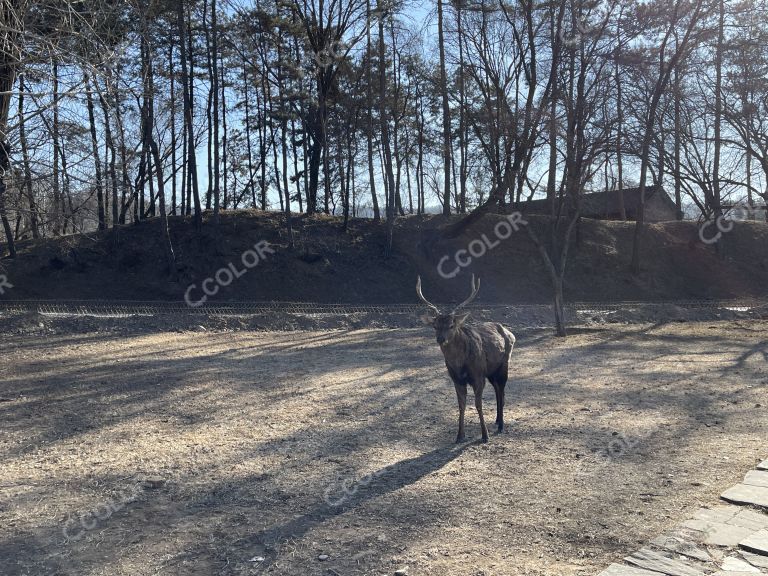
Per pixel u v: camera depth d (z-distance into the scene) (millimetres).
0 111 12109
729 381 13406
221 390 12930
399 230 39156
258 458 8477
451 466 8008
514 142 25766
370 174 40562
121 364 16109
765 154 22734
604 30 22547
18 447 9062
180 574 5309
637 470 7668
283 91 34344
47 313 24844
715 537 5660
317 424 10227
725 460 7926
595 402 11508
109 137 13586
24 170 11547
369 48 34938
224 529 6211
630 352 18141
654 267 38062
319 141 39688
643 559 5266
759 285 37781
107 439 9469
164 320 23516
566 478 7453
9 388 13156
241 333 22844
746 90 22578
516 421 10219
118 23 13008
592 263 37094
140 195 40781
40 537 6062
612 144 22250
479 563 5348
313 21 35000
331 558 5539
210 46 37125
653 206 52531
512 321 25844
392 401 11820
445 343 8633
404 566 5336
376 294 33594
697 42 23547
